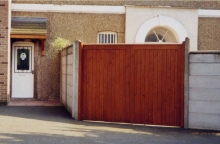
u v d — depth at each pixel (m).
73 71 10.77
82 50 10.59
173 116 9.84
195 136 8.62
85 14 15.41
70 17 15.34
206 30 16.09
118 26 15.54
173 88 9.82
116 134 8.61
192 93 9.66
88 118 10.57
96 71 10.50
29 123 9.77
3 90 13.38
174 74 9.80
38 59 15.27
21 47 15.33
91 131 8.91
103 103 10.44
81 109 10.59
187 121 9.70
